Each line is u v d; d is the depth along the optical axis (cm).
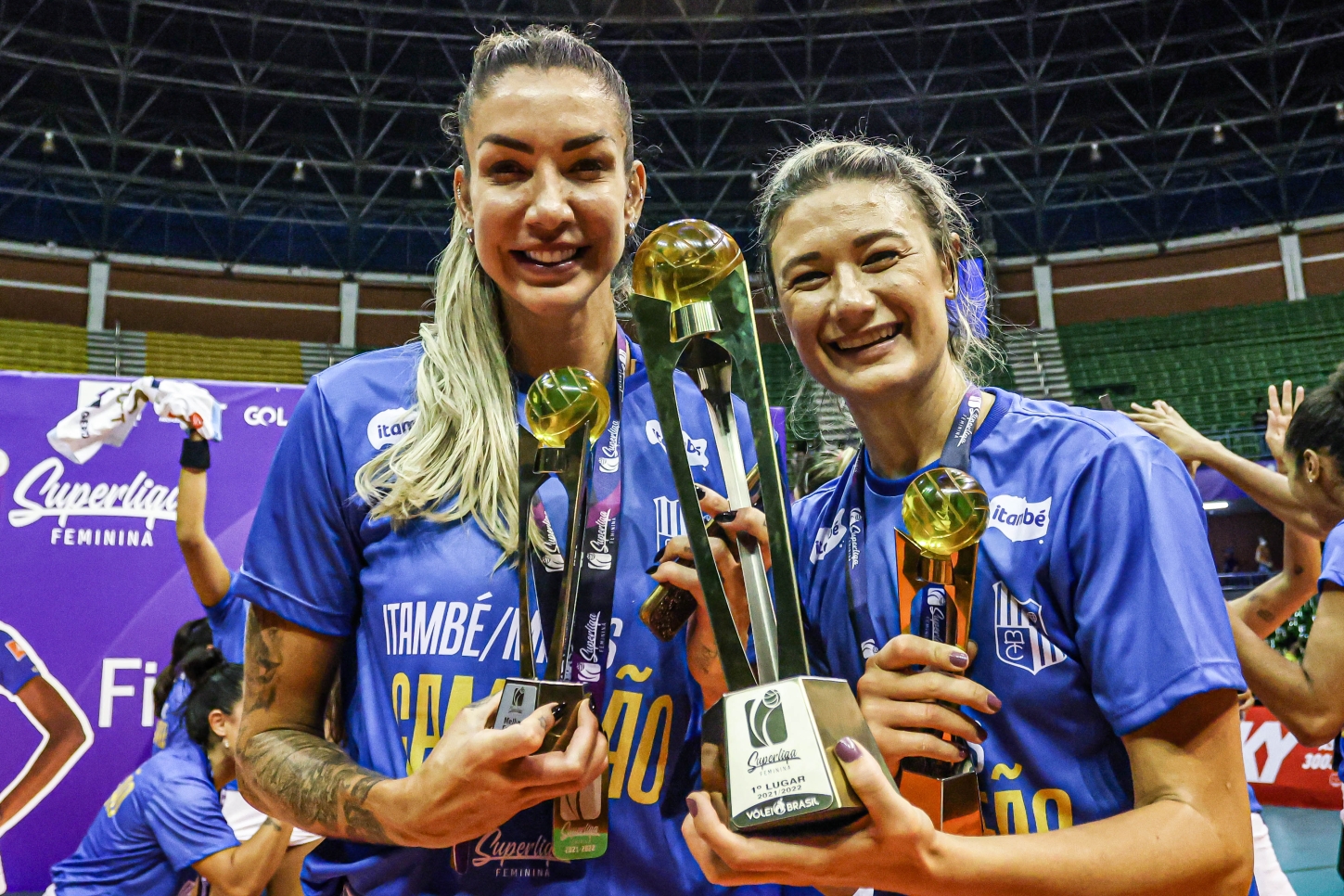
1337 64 1841
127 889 253
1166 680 98
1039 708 110
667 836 117
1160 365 1856
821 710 79
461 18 1850
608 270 115
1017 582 111
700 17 1878
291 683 121
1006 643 111
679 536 112
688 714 120
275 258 1962
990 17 1891
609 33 1905
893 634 120
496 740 85
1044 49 1908
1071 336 1931
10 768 311
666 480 125
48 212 1828
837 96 1995
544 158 110
